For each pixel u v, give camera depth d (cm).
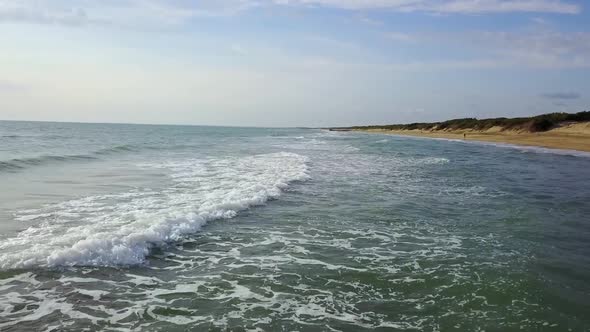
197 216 834
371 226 841
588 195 1217
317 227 827
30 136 3994
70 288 511
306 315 465
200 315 460
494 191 1277
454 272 590
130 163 1820
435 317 461
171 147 2973
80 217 827
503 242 738
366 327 439
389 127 14462
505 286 540
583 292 527
